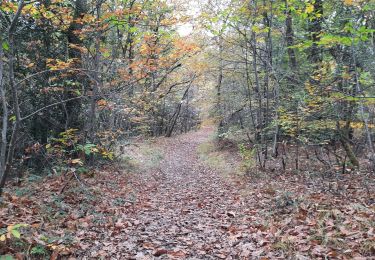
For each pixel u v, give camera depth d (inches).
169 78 957.2
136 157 700.0
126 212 309.9
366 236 209.8
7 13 338.0
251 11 510.9
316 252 193.5
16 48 408.2
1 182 247.3
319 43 255.6
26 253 183.9
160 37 447.2
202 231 261.1
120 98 481.1
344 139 466.9
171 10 547.2
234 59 710.5
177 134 1614.2
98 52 430.0
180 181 534.0
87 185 362.0
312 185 385.7
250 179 468.8
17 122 241.4
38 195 306.8
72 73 409.7
